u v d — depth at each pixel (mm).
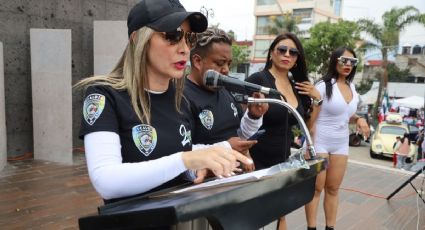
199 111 1797
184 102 1404
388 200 4410
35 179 4180
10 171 4453
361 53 24312
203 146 1505
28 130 5172
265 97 1547
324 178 3008
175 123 1231
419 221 3748
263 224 1000
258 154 2396
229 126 1940
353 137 15398
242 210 916
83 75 5656
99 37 5184
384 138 12742
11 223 3008
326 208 3135
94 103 1069
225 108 1947
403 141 9633
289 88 2619
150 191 1110
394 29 23953
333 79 3035
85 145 1047
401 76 28750
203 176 1140
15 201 3484
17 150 5074
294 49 2486
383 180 5352
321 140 2980
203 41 1823
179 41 1136
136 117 1123
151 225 741
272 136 2387
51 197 3631
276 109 2316
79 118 5633
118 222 786
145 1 1142
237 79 1503
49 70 4793
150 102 1182
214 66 1853
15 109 5000
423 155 5062
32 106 5020
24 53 5000
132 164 988
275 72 2580
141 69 1142
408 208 4141
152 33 1115
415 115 19422
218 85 1511
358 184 5074
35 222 3049
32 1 4980
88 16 5609
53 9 5207
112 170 970
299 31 26047
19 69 4980
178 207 699
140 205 815
